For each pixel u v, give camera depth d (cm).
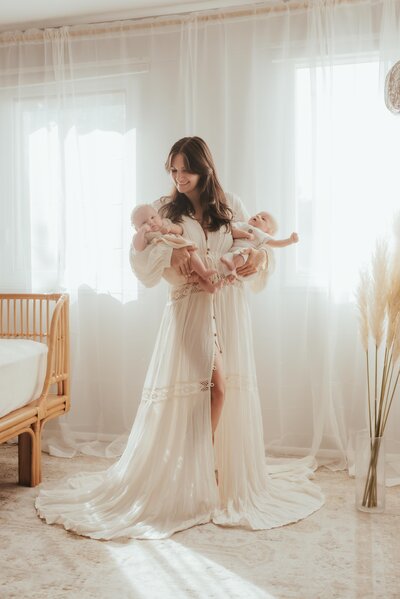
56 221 389
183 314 265
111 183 381
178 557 227
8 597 198
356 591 202
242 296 280
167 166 276
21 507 278
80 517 259
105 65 380
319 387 349
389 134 336
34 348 319
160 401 262
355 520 263
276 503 272
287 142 352
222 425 273
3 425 276
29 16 377
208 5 362
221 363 267
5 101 395
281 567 219
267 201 361
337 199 347
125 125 376
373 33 342
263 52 358
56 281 388
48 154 387
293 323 358
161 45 374
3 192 396
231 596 199
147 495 259
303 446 359
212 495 260
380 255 272
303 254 354
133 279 377
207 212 274
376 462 269
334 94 347
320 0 345
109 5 362
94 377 386
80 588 204
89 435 385
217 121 365
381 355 340
